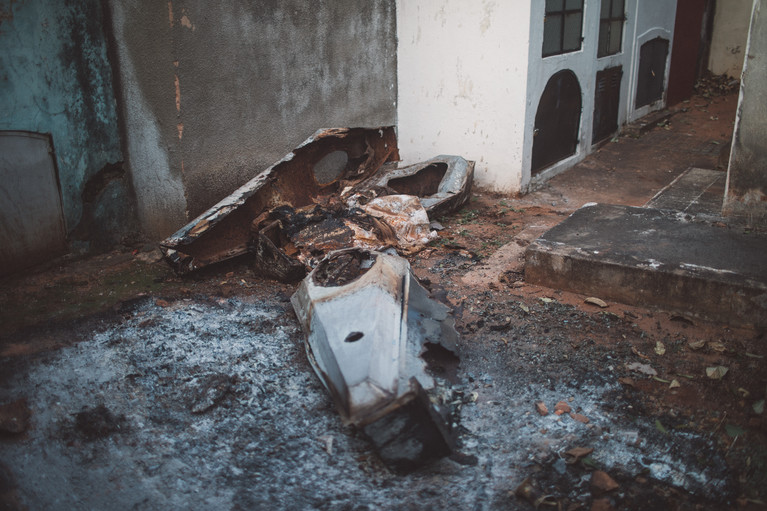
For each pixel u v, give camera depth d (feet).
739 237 15.97
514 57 22.36
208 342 13.83
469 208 22.89
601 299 15.31
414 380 9.63
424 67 24.66
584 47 25.66
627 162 27.68
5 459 10.21
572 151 27.30
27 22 15.78
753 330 13.47
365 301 12.03
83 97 17.52
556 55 24.04
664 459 10.19
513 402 11.63
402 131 26.22
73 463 10.32
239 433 11.07
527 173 24.02
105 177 18.70
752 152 16.20
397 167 22.54
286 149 21.44
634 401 11.55
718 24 39.19
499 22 22.30
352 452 10.54
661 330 13.84
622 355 12.96
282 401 11.86
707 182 23.91
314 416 11.44
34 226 17.10
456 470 10.02
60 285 16.60
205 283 16.87
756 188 16.43
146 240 19.80
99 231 18.81
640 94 32.14
